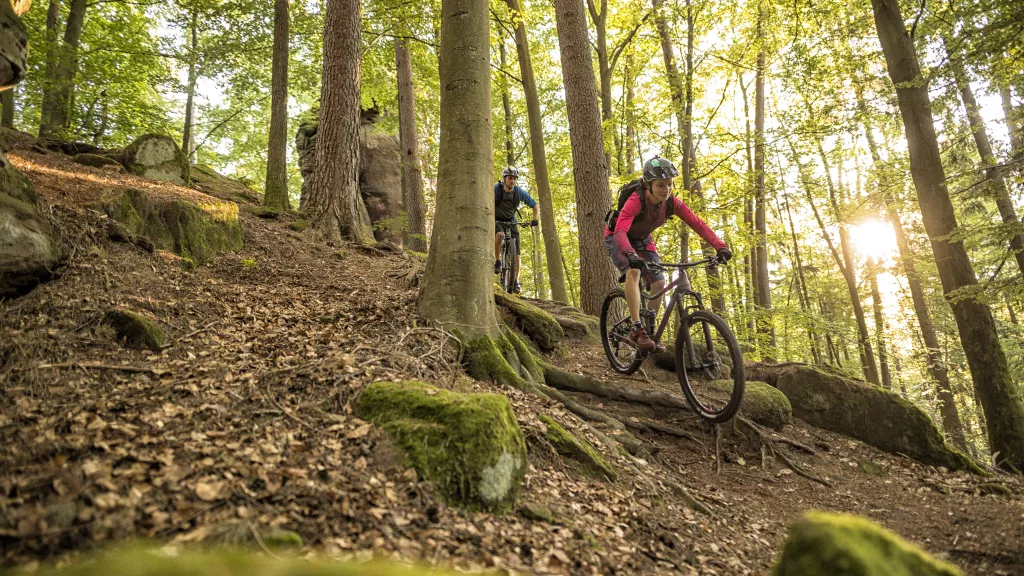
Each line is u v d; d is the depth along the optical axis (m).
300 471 2.55
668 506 3.64
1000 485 5.09
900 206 12.30
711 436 5.12
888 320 20.83
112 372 3.27
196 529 2.04
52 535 1.85
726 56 12.92
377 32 12.16
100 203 5.09
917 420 5.73
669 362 6.03
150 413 2.87
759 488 4.58
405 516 2.47
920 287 15.99
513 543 2.58
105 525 1.96
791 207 17.45
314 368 3.61
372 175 17.55
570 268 20.73
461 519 2.62
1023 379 13.95
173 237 5.69
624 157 16.48
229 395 3.19
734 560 3.17
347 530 2.27
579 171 8.78
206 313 4.47
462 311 4.68
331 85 9.77
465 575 1.75
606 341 5.94
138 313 3.98
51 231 4.20
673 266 4.62
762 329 14.13
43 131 12.56
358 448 2.87
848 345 21.16
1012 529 3.93
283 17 10.88
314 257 7.74
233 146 22.48
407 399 3.19
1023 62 8.77
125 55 15.23
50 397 2.91
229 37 13.94
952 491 4.97
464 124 5.04
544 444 3.61
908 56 8.70
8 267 3.68
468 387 4.07
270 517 2.20
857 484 4.94
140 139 8.91
